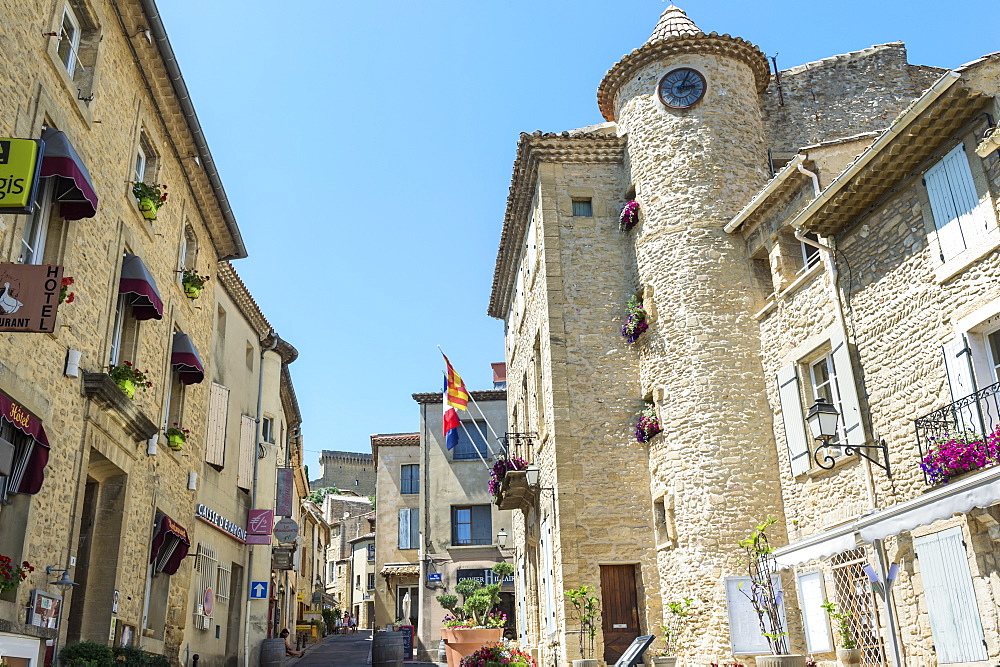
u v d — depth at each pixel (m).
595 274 20.22
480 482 32.78
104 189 12.91
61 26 11.57
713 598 16.25
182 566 17.02
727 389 17.45
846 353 14.01
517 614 26.66
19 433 9.81
